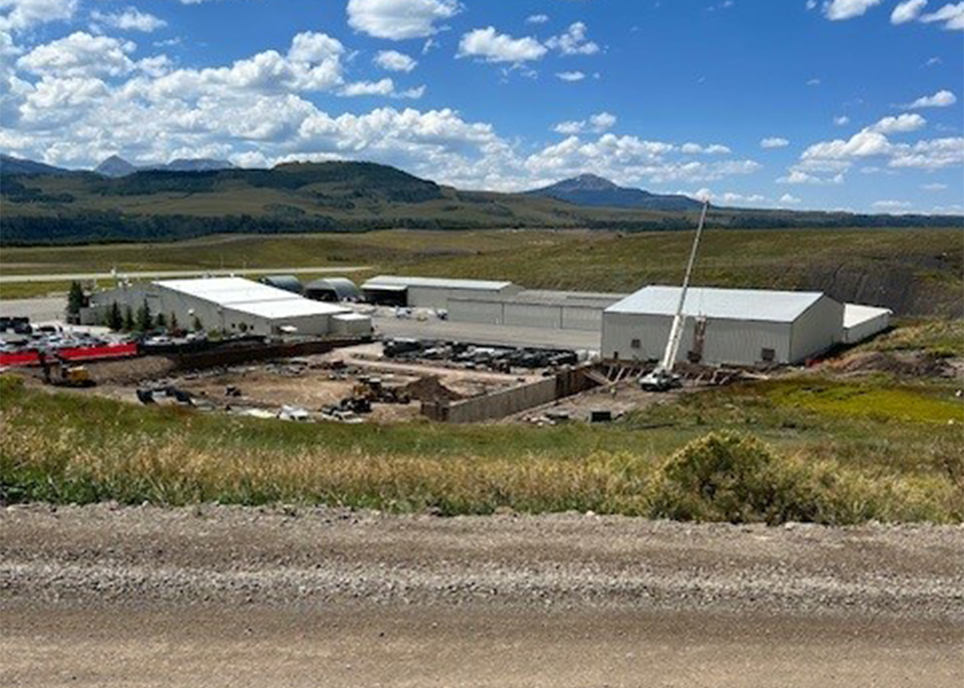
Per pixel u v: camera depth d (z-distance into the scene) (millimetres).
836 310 88562
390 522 10203
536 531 9977
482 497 12125
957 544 9922
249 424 33344
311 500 11680
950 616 7949
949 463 22250
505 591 8141
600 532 10000
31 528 9383
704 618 7758
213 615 7496
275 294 109750
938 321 104312
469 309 112188
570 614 7746
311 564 8633
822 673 6859
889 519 11766
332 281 138875
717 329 80500
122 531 9406
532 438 34656
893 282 133000
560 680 6605
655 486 12320
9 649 6805
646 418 51125
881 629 7656
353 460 15359
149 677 6445
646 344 83500
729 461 12570
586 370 78500
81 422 28219
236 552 8891
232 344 87062
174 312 106375
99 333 101938
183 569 8383
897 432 39312
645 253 179125
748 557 9266
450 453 27328
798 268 142875
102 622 7301
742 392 61562
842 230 197250
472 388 70125
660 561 9039
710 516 11672
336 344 94188
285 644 7031
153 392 64312
